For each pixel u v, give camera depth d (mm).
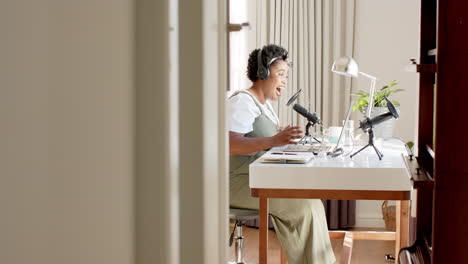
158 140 487
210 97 581
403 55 5117
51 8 355
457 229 1967
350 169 2836
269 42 5191
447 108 1947
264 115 3465
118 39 449
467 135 1943
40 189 349
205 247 562
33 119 339
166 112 488
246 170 3258
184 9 534
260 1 5168
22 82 326
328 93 5176
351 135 3385
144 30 479
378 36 5137
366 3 5137
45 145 353
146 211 492
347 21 5129
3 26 306
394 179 2814
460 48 1924
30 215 339
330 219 5102
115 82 445
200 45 539
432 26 2447
